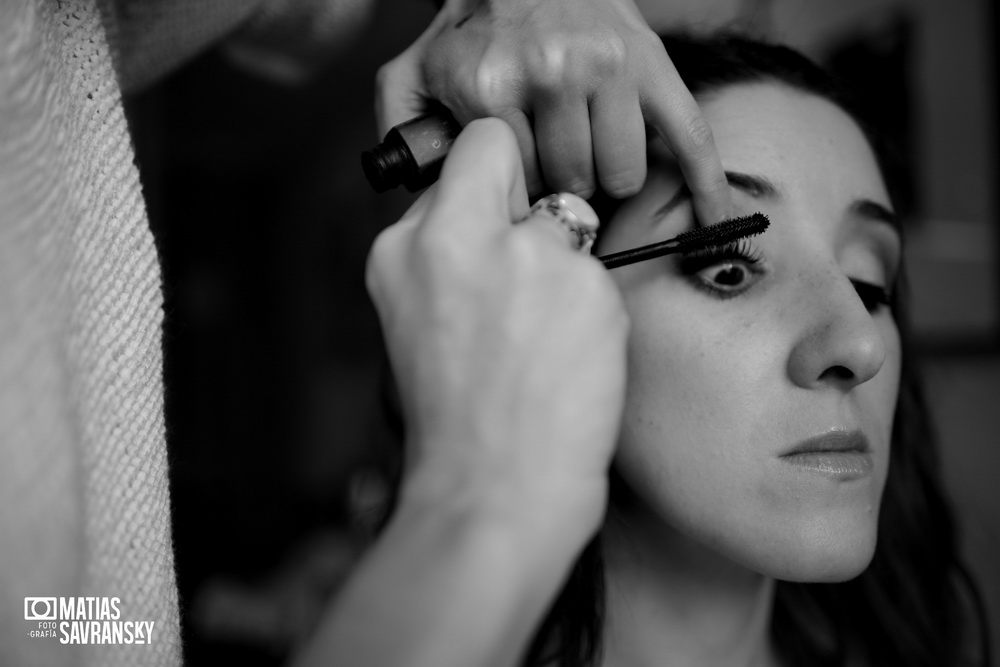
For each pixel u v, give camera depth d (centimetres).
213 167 284
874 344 48
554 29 41
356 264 224
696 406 52
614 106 42
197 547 200
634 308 54
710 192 47
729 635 60
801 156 55
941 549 84
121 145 38
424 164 44
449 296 29
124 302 37
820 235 54
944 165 99
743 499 50
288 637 135
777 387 50
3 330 27
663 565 59
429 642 24
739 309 52
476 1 49
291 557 172
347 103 212
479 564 25
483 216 30
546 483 27
